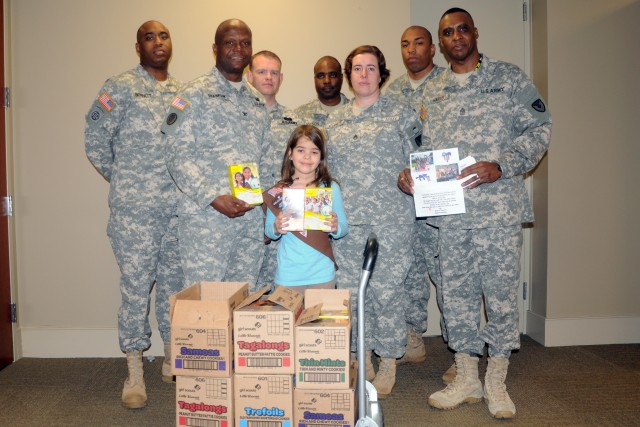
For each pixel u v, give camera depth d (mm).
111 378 3086
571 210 3539
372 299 2799
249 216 2533
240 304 1817
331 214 2299
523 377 2984
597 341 3562
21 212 3438
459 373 2680
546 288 3559
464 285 2631
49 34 3393
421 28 3184
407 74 3406
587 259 3559
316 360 1769
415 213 2783
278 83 3156
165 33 2893
